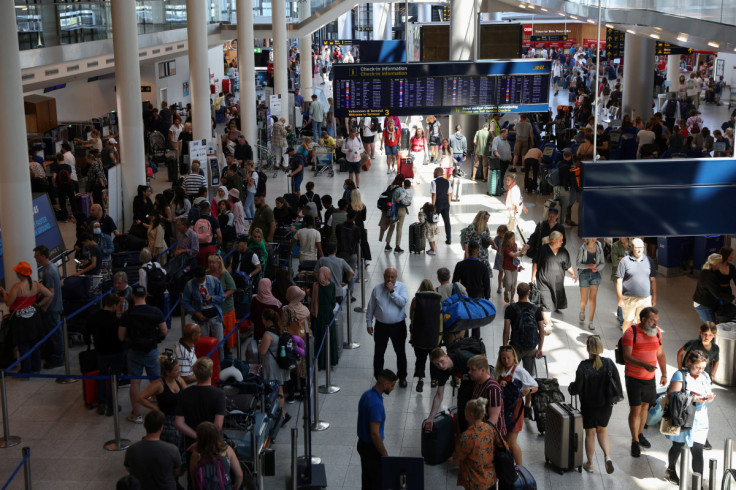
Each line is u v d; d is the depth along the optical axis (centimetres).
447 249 1822
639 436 988
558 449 918
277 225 1728
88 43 2206
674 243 1602
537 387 925
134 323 1024
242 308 1325
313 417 1036
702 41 1489
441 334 1102
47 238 1594
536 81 2083
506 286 1443
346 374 1198
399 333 1129
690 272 1633
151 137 2894
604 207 1002
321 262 1276
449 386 1145
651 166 993
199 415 835
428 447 938
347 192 1683
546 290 1289
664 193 999
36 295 1214
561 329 1352
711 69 4181
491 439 779
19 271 1192
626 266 1234
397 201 1769
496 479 789
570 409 930
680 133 2405
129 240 1600
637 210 1005
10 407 1111
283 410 1055
